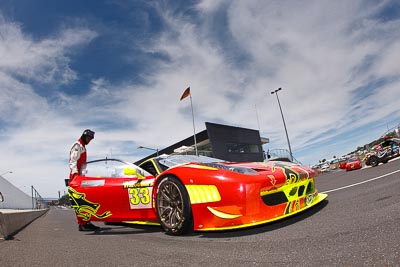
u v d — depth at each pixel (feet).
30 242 9.36
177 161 10.69
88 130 13.42
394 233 5.33
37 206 62.18
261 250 5.62
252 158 100.37
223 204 7.40
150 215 9.71
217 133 91.97
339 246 5.13
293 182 8.41
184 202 8.14
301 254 5.02
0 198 13.60
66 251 7.39
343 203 9.83
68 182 12.86
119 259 6.13
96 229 12.28
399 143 43.11
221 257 5.49
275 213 7.62
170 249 6.63
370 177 20.34
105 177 11.41
